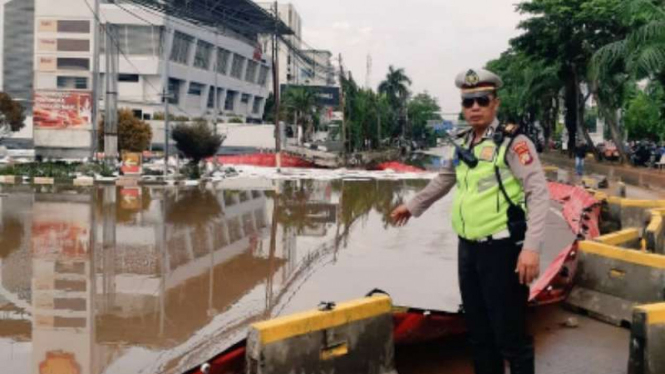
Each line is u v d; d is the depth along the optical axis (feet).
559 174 103.86
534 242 10.97
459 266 12.47
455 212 12.23
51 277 29.43
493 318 11.96
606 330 19.31
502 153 11.53
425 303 24.86
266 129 185.47
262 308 24.43
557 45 119.14
